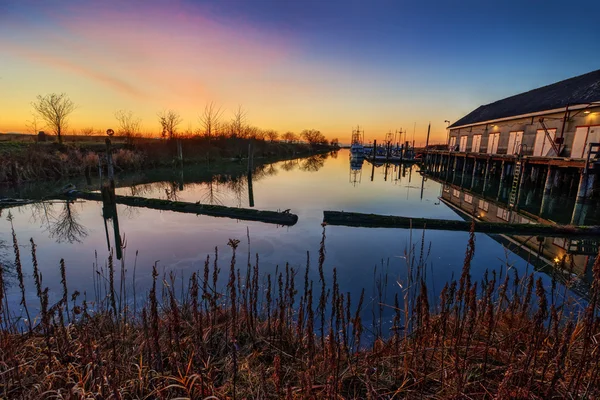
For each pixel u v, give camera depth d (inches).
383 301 208.8
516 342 106.3
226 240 365.4
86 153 987.3
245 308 136.4
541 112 780.6
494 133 1051.9
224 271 265.0
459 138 1395.2
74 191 644.7
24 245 349.7
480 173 1179.3
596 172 596.7
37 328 131.4
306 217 505.4
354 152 2469.2
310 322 102.7
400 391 94.2
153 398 94.1
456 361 86.6
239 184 935.0
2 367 99.8
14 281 243.9
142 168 1160.8
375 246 349.1
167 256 308.0
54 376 96.7
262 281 232.7
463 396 85.0
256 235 389.7
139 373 97.4
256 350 119.3
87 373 95.1
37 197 633.0
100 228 425.4
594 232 430.0
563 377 83.4
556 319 82.1
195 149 1481.3
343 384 99.4
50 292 224.2
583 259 337.1
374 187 932.0
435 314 150.1
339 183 1003.3
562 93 828.0
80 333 121.4
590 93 688.4
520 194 797.9
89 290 228.1
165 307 160.1
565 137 730.8
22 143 987.9
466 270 91.5
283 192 798.5
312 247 341.4
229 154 1673.2
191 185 902.4
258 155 1991.9
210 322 133.4
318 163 1971.0
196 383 94.9
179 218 485.7
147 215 506.9
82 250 330.0
